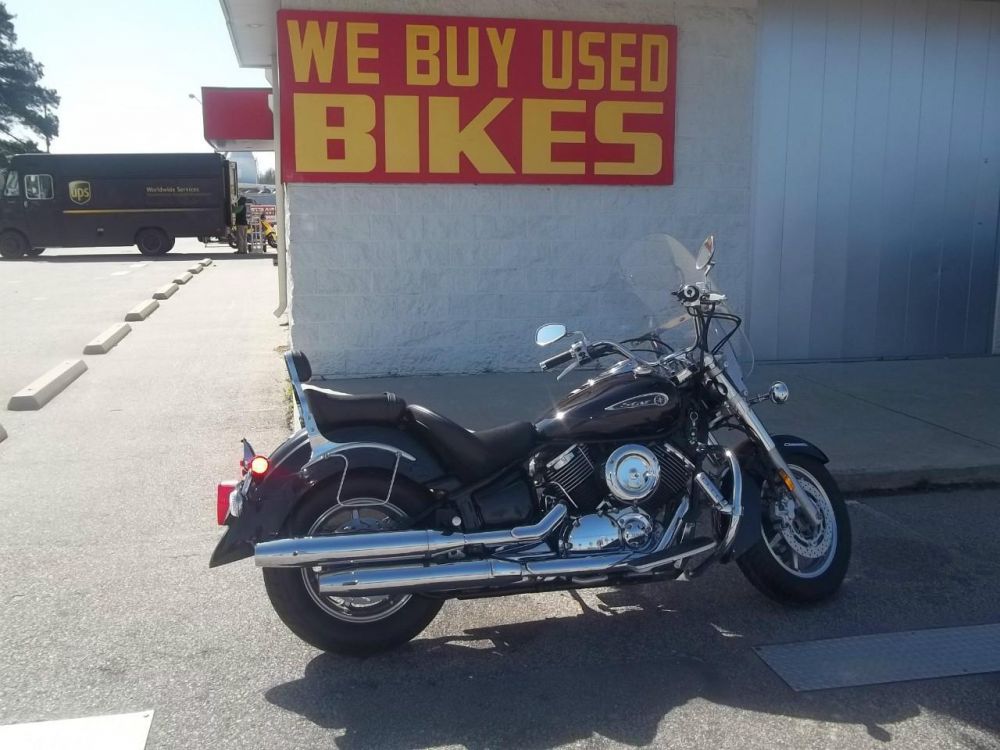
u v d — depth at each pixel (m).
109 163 28.38
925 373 9.59
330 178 8.82
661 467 4.32
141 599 4.82
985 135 10.22
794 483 4.58
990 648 4.30
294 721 3.72
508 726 3.68
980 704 3.83
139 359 10.70
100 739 3.58
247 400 8.83
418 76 8.80
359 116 8.77
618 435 4.27
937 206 10.20
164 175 28.61
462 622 4.61
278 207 10.89
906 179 10.09
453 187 9.04
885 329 10.28
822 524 4.75
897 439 7.21
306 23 8.58
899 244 10.17
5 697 3.88
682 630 4.51
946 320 10.43
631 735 3.62
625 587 5.01
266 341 11.86
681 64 9.31
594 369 9.21
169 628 4.51
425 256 9.09
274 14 10.00
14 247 28.33
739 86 9.45
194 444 7.48
